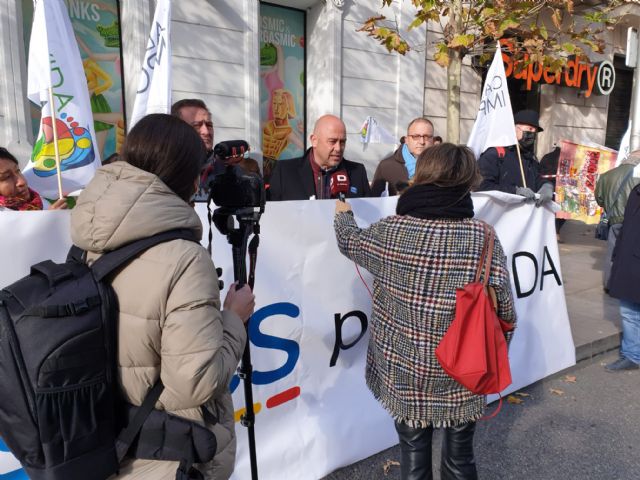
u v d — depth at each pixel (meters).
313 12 7.17
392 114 7.71
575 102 10.46
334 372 2.66
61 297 1.12
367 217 2.73
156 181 1.25
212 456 1.27
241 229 1.62
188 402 1.20
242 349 1.41
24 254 1.78
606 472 2.76
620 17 8.09
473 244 1.82
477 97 8.66
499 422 3.25
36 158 2.72
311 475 2.56
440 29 7.96
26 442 1.11
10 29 4.85
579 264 7.33
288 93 7.34
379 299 2.05
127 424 1.22
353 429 2.73
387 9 7.38
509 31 6.65
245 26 6.27
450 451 2.04
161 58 3.10
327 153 3.24
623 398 3.60
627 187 5.25
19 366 1.09
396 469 2.72
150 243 1.21
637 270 3.78
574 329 4.68
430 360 1.86
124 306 1.19
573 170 7.77
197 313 1.19
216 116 6.23
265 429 2.43
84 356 1.13
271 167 7.33
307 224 2.49
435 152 1.89
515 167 4.62
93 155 2.85
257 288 2.36
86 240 1.21
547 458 2.88
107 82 5.82
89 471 1.15
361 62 7.28
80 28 5.57
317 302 2.56
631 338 4.01
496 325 1.79
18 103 4.97
